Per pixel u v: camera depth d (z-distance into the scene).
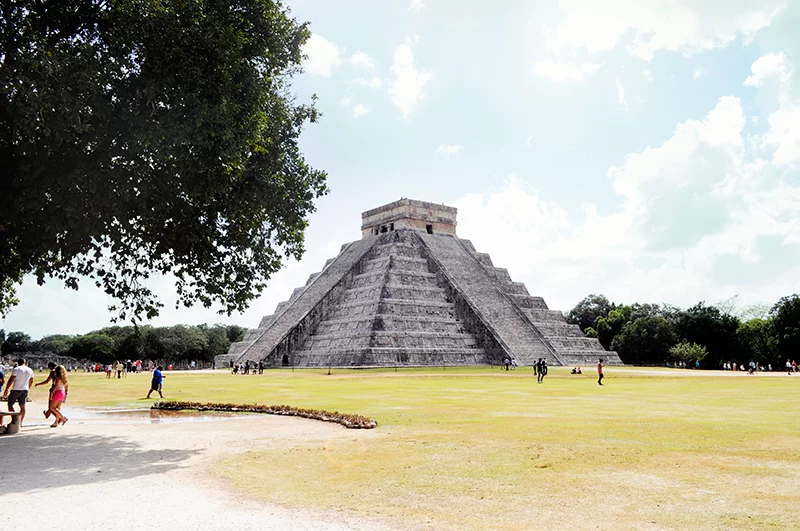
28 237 16.70
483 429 16.38
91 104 15.17
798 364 76.19
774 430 15.84
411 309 66.94
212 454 13.27
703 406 22.53
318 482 10.45
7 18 15.52
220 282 19.81
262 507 8.92
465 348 66.19
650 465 11.52
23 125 13.80
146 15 15.59
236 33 17.41
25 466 12.02
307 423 18.70
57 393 18.77
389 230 84.88
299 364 67.19
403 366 60.81
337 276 77.38
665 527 7.85
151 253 19.12
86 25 17.28
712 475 10.69
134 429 17.70
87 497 9.52
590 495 9.44
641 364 87.75
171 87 15.81
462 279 74.56
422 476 10.78
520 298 77.56
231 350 80.38
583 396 27.53
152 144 15.23
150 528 7.91
